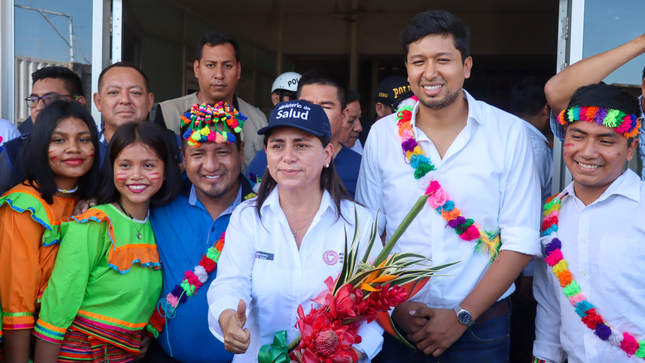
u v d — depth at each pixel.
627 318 2.06
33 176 2.18
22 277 2.10
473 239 2.18
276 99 4.23
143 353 2.33
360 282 1.67
